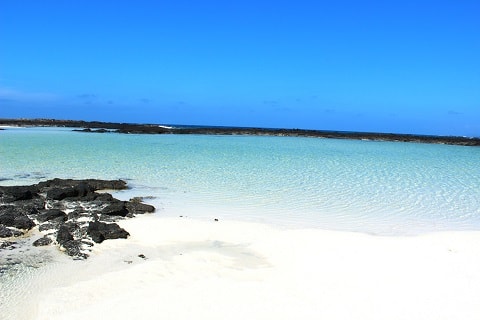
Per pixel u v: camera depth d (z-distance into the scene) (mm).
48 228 10656
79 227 10758
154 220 11695
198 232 10695
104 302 6824
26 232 10445
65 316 6406
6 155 25125
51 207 12914
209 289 7223
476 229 11906
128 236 10320
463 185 19031
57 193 13883
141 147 33812
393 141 60375
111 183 16453
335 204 14516
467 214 13602
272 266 8406
